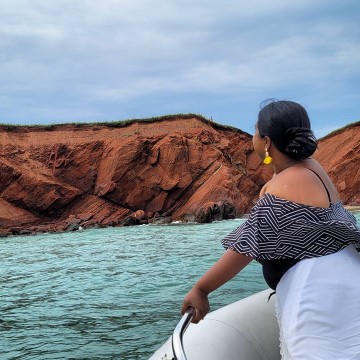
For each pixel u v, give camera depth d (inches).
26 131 1854.1
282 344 62.2
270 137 67.5
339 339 57.2
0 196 1622.8
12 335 248.1
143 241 820.6
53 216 1654.8
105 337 237.0
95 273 465.7
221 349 83.7
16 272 505.4
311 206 61.7
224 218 1475.1
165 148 1699.1
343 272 59.6
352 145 2165.4
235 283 354.0
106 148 1745.8
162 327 249.8
